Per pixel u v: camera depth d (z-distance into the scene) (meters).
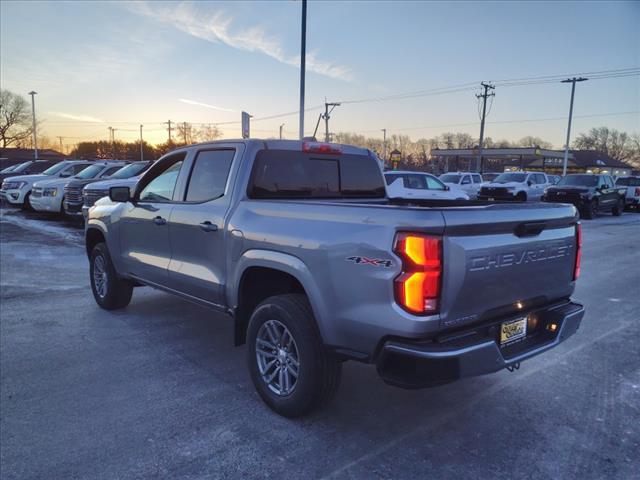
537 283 3.21
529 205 3.26
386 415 3.48
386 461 2.91
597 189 20.55
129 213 5.17
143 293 6.83
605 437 3.21
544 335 3.35
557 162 77.81
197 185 4.40
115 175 13.37
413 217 2.66
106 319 5.60
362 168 4.83
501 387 3.97
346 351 3.01
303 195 4.30
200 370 4.21
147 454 2.96
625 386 4.01
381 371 2.81
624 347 4.92
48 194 14.41
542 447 3.08
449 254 2.65
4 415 3.41
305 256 3.16
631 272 8.82
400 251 2.67
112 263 5.69
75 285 7.23
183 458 2.92
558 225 3.37
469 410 3.57
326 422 3.37
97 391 3.79
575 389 3.94
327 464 2.88
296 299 3.34
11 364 4.30
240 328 3.88
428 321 2.65
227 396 3.74
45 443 3.06
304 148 4.30
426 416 3.47
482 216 2.79
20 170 23.41
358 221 2.92
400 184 15.41
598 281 8.03
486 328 2.96
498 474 2.79
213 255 4.03
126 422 3.33
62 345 4.77
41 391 3.78
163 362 4.38
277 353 3.48
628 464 2.91
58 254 9.69
